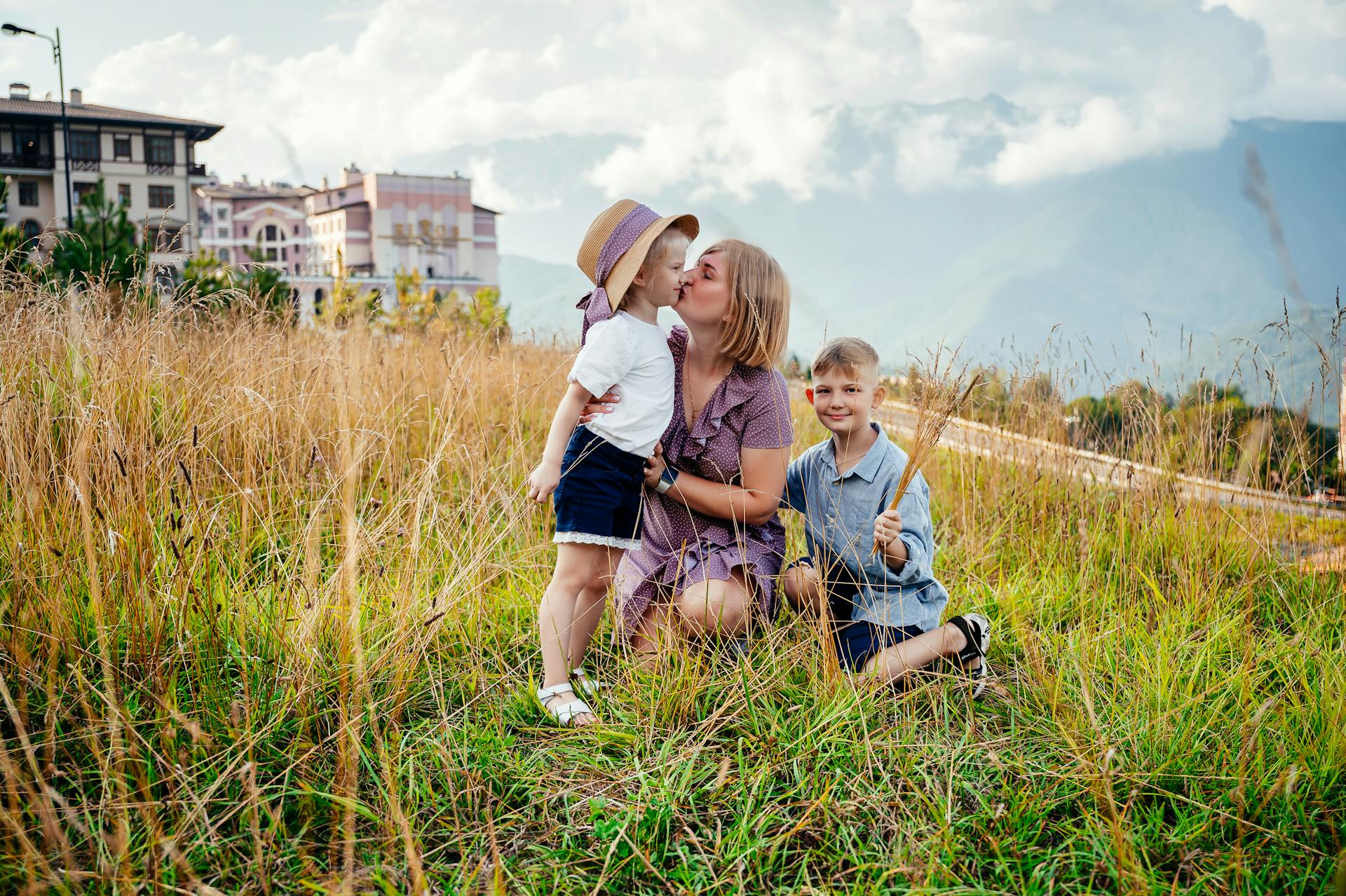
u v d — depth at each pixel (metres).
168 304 4.30
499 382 5.38
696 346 3.01
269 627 2.56
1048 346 4.94
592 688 2.70
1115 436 4.72
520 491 4.00
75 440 2.96
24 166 42.69
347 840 1.75
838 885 1.89
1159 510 3.96
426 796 2.10
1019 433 5.04
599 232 2.82
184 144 45.62
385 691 2.51
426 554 3.22
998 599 3.44
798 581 3.06
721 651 2.85
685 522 3.04
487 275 68.44
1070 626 3.17
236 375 3.92
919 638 2.74
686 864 1.90
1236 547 3.77
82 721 2.20
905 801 2.17
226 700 2.26
